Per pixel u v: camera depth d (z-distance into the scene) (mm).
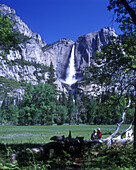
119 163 6848
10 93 191000
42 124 84562
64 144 8914
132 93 10516
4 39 12023
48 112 80750
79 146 9328
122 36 9609
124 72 9609
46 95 78438
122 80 9867
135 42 8945
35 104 77938
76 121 102938
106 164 6719
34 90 78062
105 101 10555
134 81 10117
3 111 107875
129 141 12078
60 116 93500
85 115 98375
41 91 77750
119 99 10633
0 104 163125
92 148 9953
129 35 9570
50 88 79438
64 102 138250
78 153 8867
